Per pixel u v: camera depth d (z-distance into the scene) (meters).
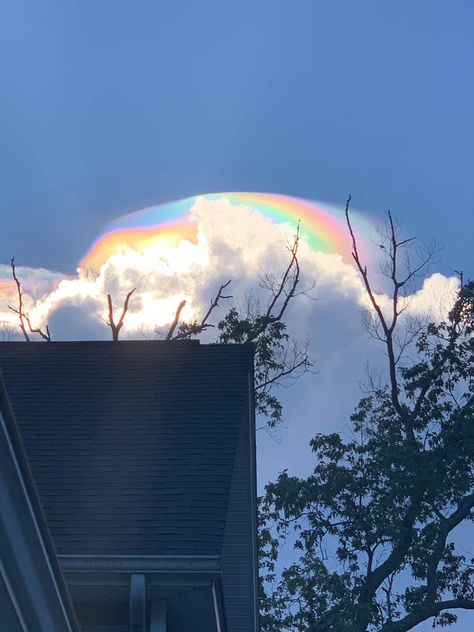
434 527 24.20
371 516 24.78
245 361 14.76
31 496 3.85
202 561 9.95
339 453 25.56
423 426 27.03
